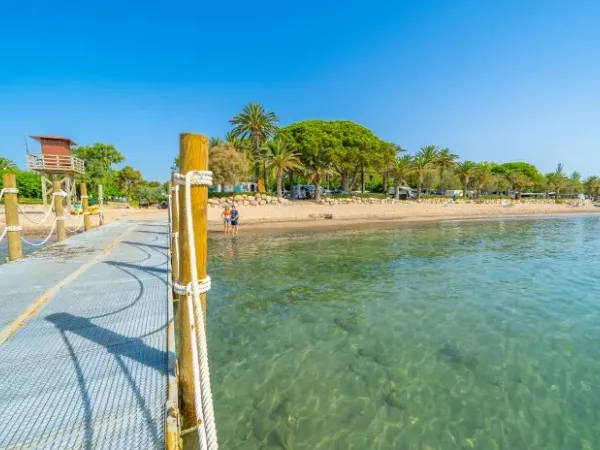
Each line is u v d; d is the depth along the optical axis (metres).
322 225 29.08
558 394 4.44
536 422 3.91
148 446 2.08
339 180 68.31
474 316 7.10
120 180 65.81
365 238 20.58
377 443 3.57
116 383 2.72
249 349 5.62
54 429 2.19
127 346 3.39
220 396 4.35
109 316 4.23
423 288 9.20
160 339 3.57
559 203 70.50
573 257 14.01
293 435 3.69
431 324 6.69
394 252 15.22
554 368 5.05
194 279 2.47
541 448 3.52
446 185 70.19
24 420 2.26
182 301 2.93
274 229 25.81
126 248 9.86
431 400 4.30
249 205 35.47
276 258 13.69
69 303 4.71
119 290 5.39
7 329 3.75
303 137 44.84
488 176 64.69
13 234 8.13
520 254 14.72
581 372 4.95
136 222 20.12
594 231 25.44
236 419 3.93
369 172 59.25
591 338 6.04
